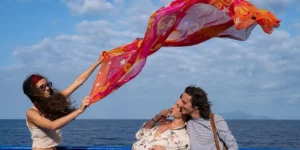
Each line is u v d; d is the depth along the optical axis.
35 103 4.10
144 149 4.27
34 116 3.99
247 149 4.64
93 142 37.62
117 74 4.23
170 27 4.23
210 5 4.16
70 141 39.16
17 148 4.68
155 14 3.94
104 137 47.09
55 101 4.11
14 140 40.59
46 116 4.14
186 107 4.17
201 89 4.20
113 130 76.44
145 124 4.59
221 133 4.05
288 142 40.00
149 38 4.03
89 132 64.62
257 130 79.56
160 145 4.20
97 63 4.62
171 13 4.05
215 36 4.49
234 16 3.82
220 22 4.36
